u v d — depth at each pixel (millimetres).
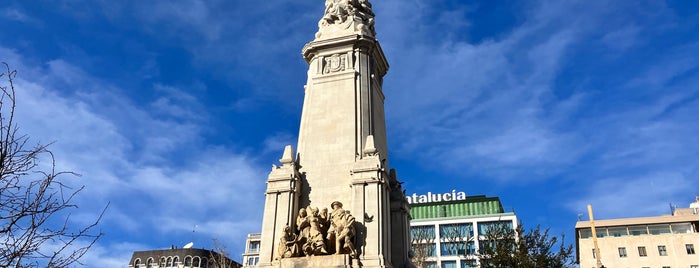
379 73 38312
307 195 30344
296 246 27500
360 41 34969
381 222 27703
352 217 27484
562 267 36500
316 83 34188
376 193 28312
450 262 100250
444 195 125125
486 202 115688
